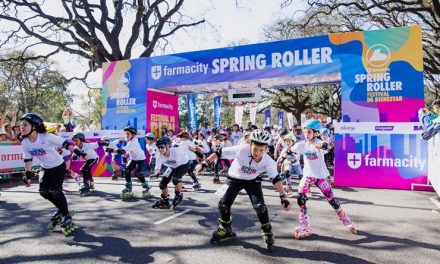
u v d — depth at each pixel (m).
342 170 8.48
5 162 10.02
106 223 5.23
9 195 7.79
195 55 10.98
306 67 9.23
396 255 3.74
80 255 3.89
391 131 8.06
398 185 7.99
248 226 4.94
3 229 5.00
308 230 4.40
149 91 12.15
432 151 6.86
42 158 4.62
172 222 5.24
